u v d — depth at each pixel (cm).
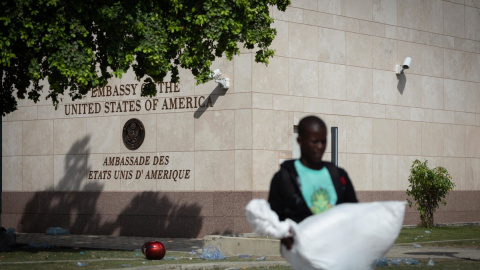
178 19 1681
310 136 575
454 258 1446
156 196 2362
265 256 1571
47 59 1686
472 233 2270
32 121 2669
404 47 2627
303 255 565
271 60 2225
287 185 581
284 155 2245
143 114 2412
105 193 2481
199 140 2286
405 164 2605
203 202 2258
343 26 2427
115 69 1677
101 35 1672
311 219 573
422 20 2700
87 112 2542
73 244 2077
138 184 2409
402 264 1339
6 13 1579
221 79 2211
